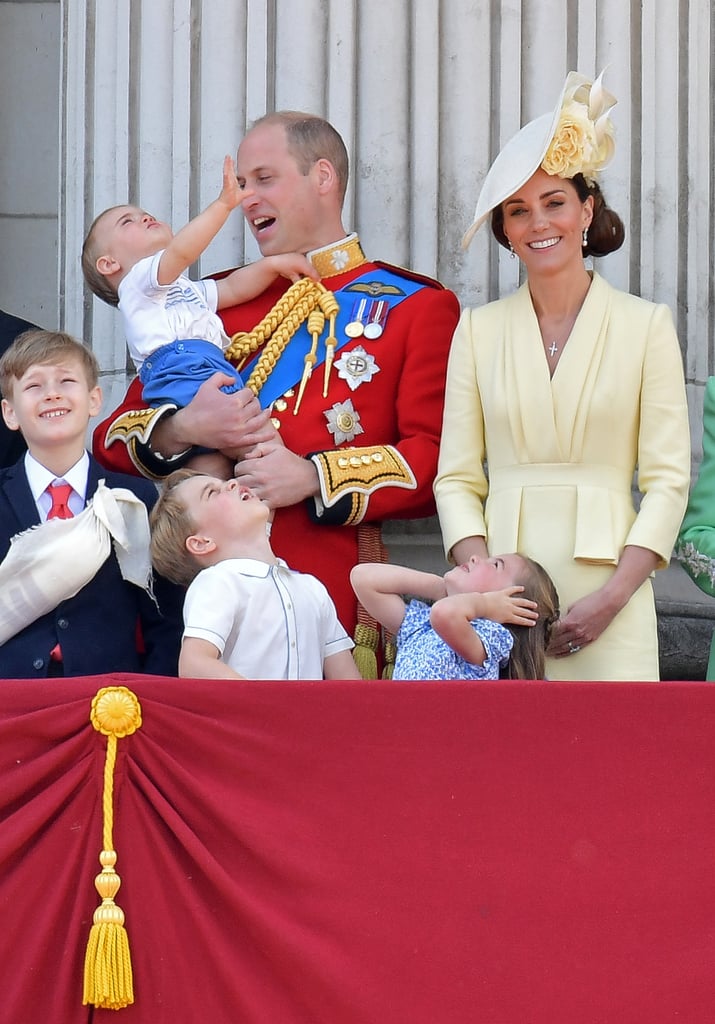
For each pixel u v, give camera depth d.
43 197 26.48
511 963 14.64
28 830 14.59
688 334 23.09
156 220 21.48
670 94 23.31
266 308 20.88
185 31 23.22
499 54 22.69
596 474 18.56
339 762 14.91
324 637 17.73
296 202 20.91
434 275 22.36
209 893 14.65
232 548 17.50
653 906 14.79
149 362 20.25
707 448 19.36
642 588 18.48
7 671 17.23
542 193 18.72
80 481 18.23
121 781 14.80
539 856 14.83
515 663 17.39
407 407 20.09
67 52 24.34
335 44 22.72
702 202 23.58
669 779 15.00
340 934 14.63
